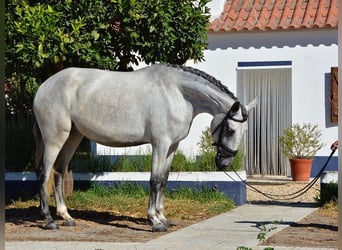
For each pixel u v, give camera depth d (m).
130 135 13.19
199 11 14.70
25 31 13.66
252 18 21.48
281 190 19.09
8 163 16.94
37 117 13.70
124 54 15.51
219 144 12.84
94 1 14.02
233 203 16.44
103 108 13.24
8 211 15.33
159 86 13.05
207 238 12.36
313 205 16.61
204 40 15.18
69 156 13.97
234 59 21.34
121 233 12.98
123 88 13.25
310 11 21.52
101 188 16.75
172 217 14.65
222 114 12.78
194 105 13.02
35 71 15.38
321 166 20.80
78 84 13.45
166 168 13.33
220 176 16.58
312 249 11.21
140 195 16.55
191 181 16.66
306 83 21.02
